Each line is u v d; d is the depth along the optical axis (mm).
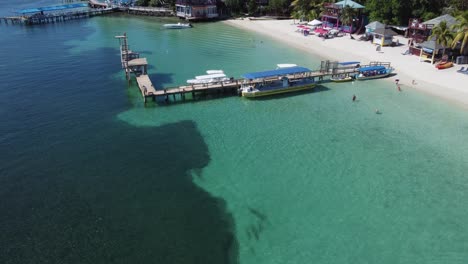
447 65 59438
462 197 29469
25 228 25609
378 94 51156
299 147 37062
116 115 44031
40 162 33625
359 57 67750
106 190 29875
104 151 35812
